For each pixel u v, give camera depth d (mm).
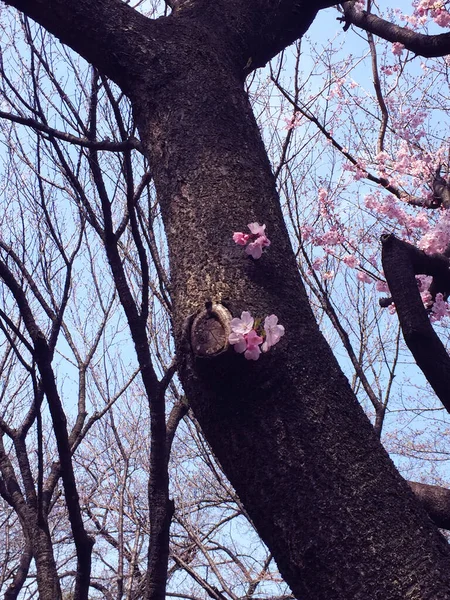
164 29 1887
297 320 1415
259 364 1329
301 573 1203
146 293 2145
